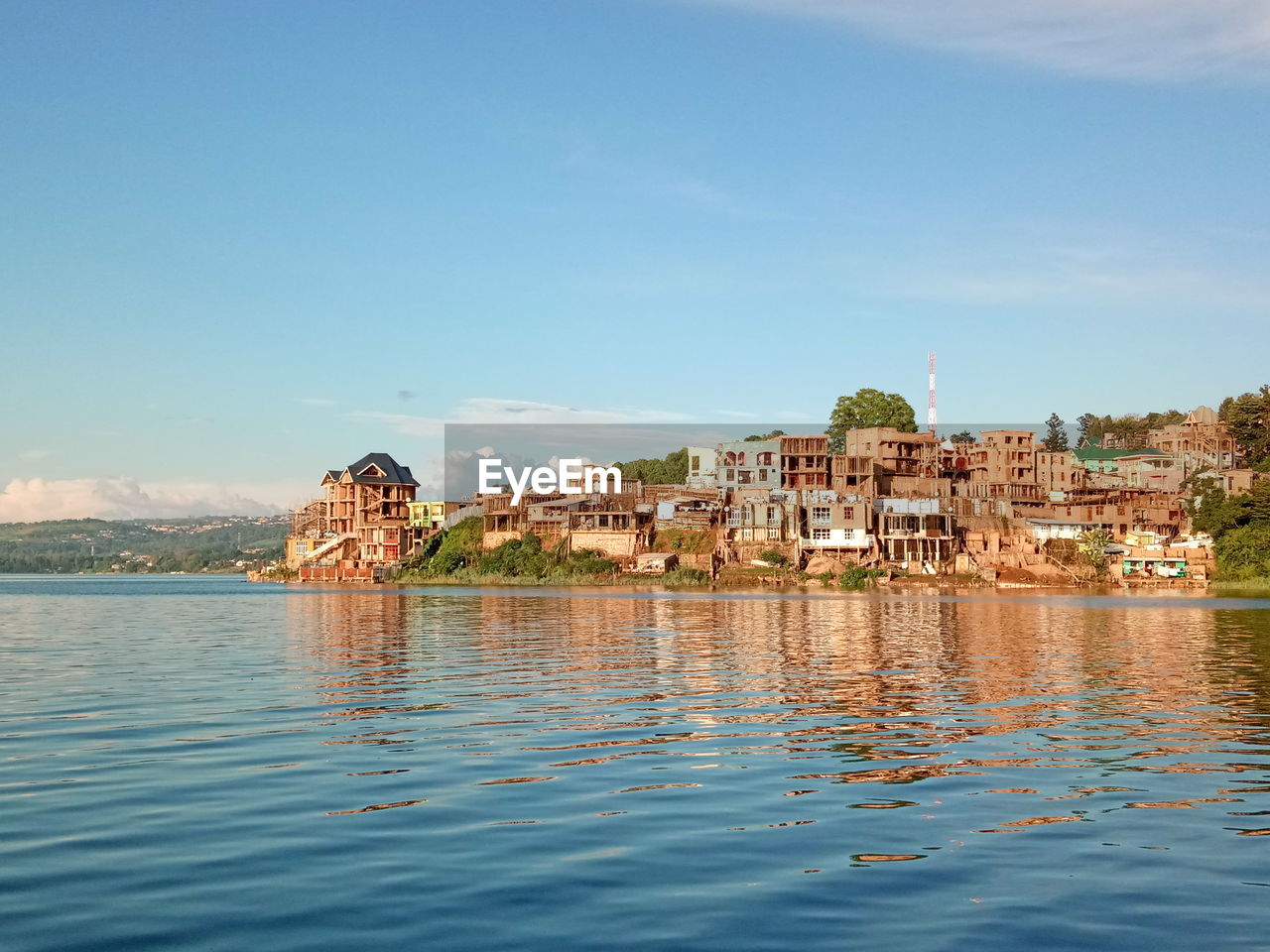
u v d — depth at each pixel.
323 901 13.85
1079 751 24.30
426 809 18.58
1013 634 64.19
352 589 169.38
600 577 162.12
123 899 13.95
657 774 21.62
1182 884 14.56
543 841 16.59
